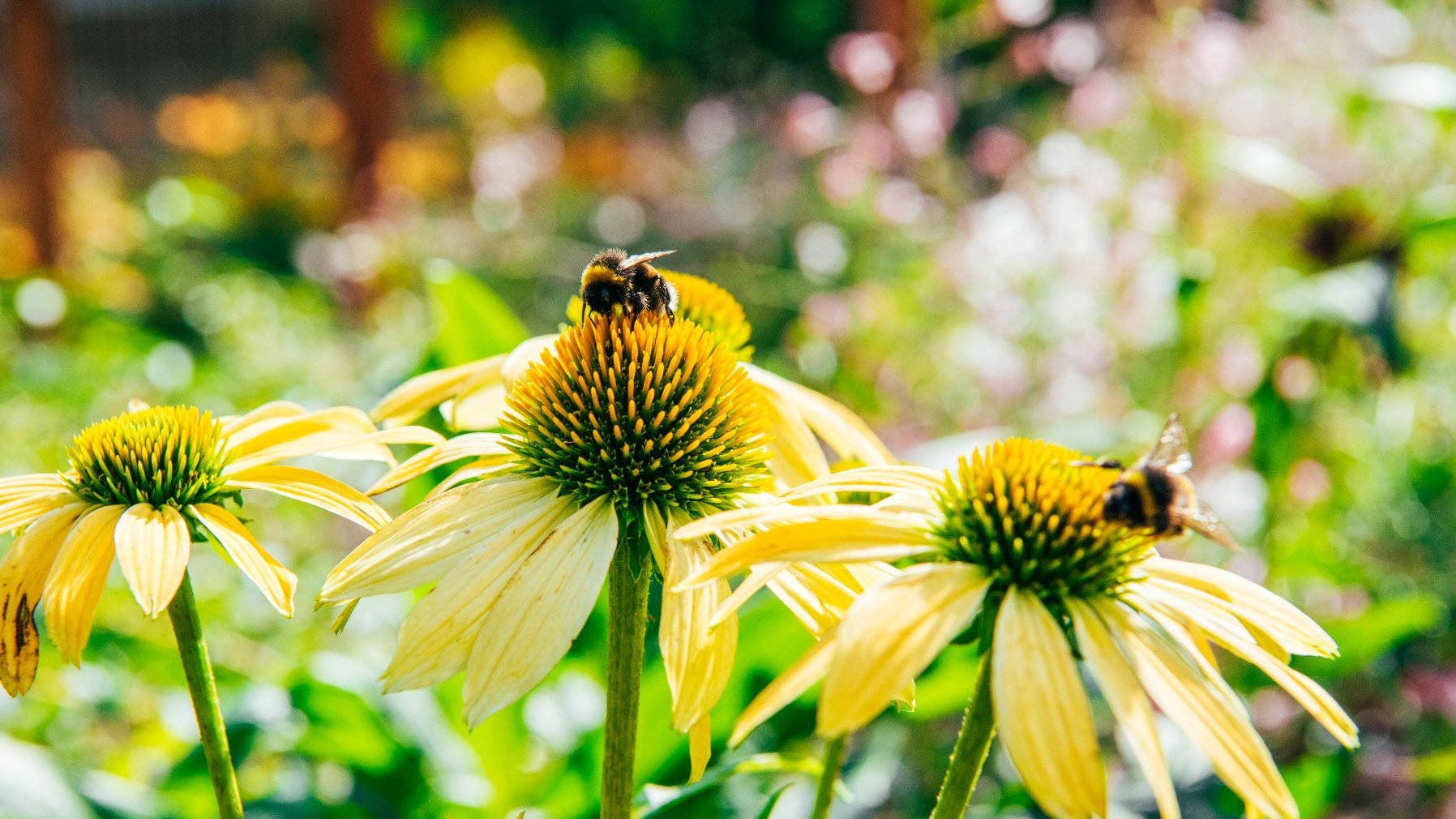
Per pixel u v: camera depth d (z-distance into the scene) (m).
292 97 1.96
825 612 0.31
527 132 1.91
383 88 1.49
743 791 0.45
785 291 1.06
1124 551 0.31
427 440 0.33
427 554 0.31
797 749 0.52
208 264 1.35
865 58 0.88
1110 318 0.66
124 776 0.52
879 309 0.76
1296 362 0.59
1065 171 0.72
